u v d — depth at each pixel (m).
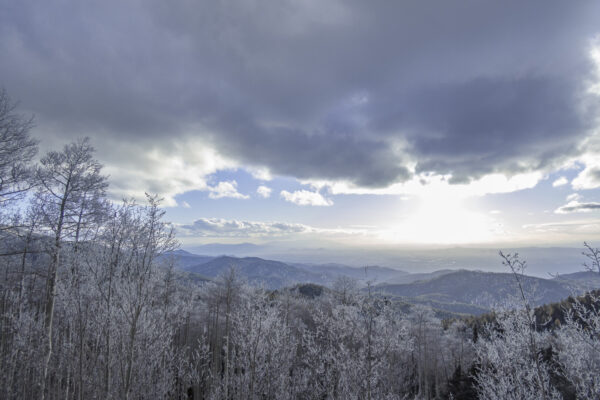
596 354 9.32
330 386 14.37
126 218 10.91
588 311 9.22
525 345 10.55
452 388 30.94
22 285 15.82
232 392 16.31
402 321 15.36
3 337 14.53
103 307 11.16
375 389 13.62
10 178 14.14
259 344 15.37
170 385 15.09
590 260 9.48
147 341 11.84
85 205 15.70
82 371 11.48
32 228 15.13
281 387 15.21
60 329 14.13
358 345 14.65
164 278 16.00
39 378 13.37
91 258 11.74
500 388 11.00
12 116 13.84
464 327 50.22
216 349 24.06
